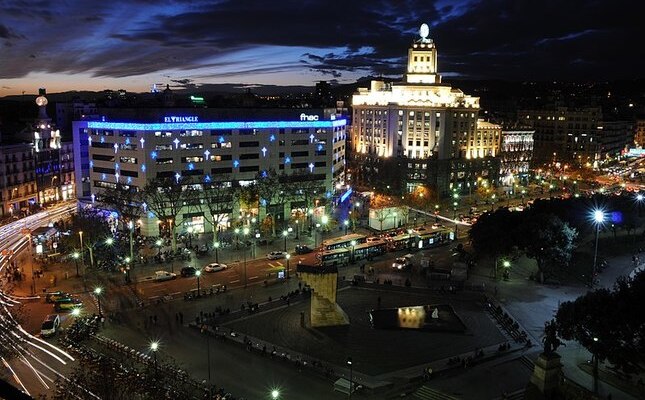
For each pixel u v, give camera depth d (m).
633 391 66.88
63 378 68.94
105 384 63.66
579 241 130.12
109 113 154.75
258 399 65.81
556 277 114.75
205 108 155.00
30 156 174.62
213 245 134.75
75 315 89.88
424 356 78.44
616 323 64.81
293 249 135.12
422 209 181.00
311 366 74.19
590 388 67.69
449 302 100.81
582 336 68.06
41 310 93.50
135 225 143.75
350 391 66.62
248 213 155.88
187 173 151.25
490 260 127.81
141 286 106.38
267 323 89.44
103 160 155.25
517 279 114.38
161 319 90.31
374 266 122.38
